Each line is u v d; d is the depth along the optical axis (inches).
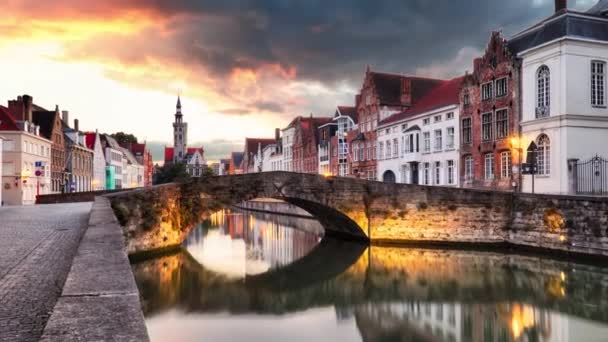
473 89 1433.3
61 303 139.2
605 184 1107.3
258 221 2113.7
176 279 841.5
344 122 2357.3
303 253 1152.2
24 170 1898.4
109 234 311.1
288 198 1141.1
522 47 1284.4
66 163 2410.2
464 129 1480.1
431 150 1635.1
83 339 106.7
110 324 118.6
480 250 1071.6
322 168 2613.2
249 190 1079.0
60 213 786.2
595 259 862.5
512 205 1056.2
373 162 2050.9
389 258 1013.2
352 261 1003.3
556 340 541.0
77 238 451.2
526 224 1018.7
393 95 2033.7
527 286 765.3
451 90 1673.2
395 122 1829.5
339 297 765.3
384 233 1133.7
